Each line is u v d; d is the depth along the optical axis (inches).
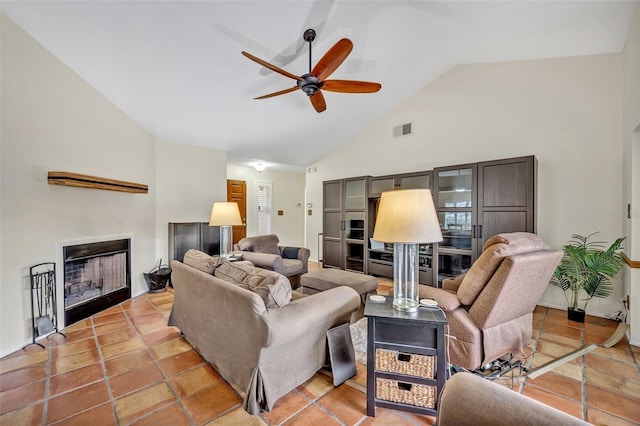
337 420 62.5
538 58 137.6
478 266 75.3
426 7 109.4
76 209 118.0
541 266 74.3
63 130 111.8
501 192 137.6
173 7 91.6
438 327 60.9
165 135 171.3
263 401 63.7
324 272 139.2
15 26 93.2
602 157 122.2
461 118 165.0
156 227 171.5
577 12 97.3
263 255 153.9
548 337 102.8
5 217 90.9
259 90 141.8
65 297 113.3
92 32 97.8
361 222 206.8
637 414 63.6
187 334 95.9
